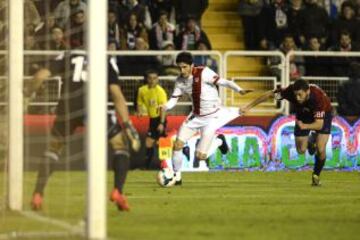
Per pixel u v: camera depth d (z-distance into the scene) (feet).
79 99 102.12
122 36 192.75
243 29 208.85
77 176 124.26
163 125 172.14
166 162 142.51
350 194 129.49
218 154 177.68
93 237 78.89
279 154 180.14
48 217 94.17
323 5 214.07
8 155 102.68
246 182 151.23
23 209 101.09
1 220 92.84
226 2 216.74
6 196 105.09
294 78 187.73
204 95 140.15
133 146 95.50
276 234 85.56
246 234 85.30
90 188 78.59
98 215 78.69
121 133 99.35
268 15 202.59
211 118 141.08
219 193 129.70
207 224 92.27
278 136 180.14
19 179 101.86
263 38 203.31
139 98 174.09
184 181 152.25
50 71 105.50
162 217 97.86
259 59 201.57
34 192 99.81
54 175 124.67
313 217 99.45
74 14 168.45
